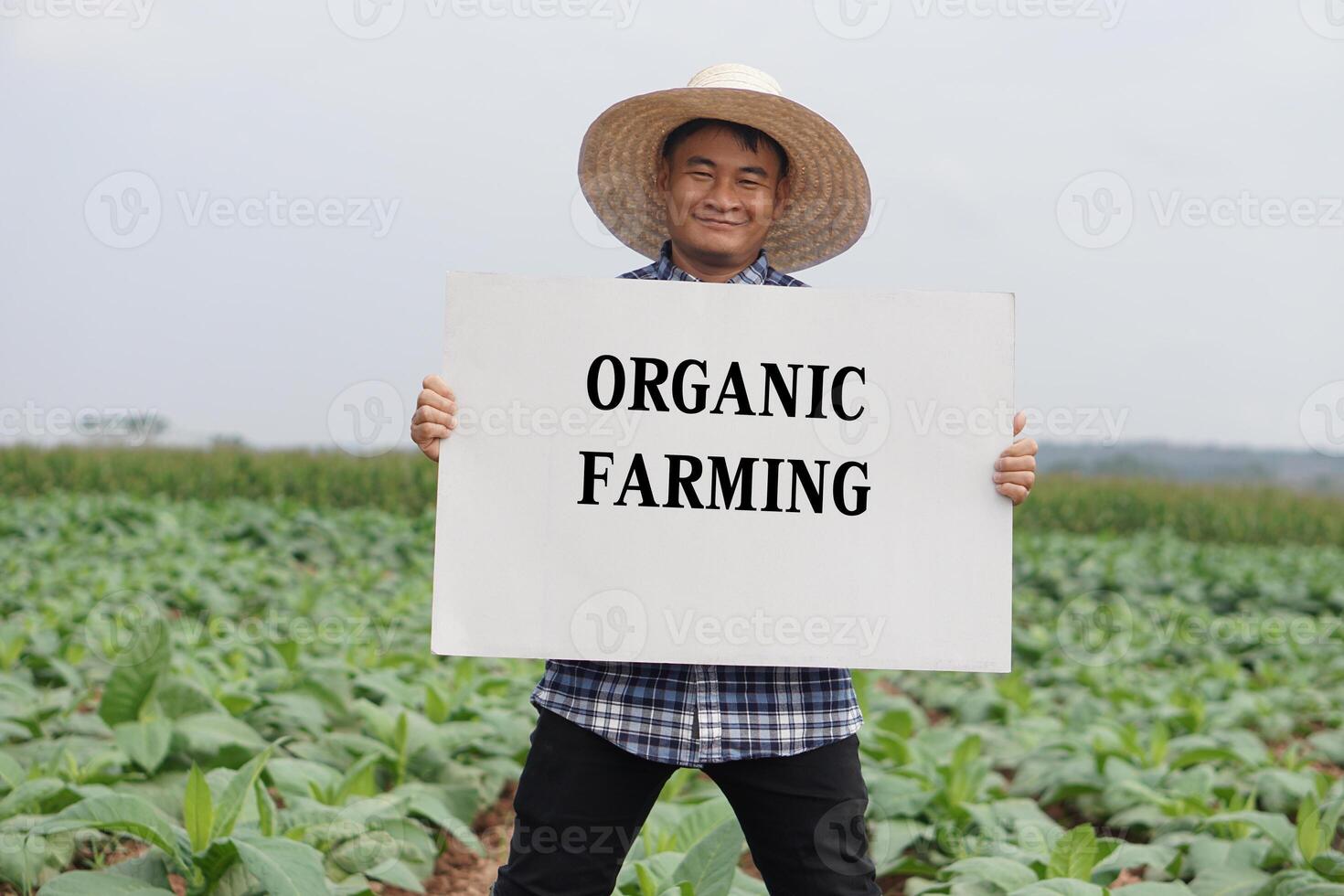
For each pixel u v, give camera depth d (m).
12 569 10.68
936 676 8.20
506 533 2.52
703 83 2.80
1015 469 2.54
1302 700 7.37
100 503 15.80
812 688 2.51
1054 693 7.82
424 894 3.94
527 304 2.54
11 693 5.22
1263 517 18.25
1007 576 2.56
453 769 4.67
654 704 2.45
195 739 4.20
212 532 14.17
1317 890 3.26
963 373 2.59
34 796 3.59
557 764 2.46
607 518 2.53
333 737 4.69
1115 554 15.35
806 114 2.62
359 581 11.38
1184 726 6.30
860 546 2.55
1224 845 3.93
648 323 2.55
